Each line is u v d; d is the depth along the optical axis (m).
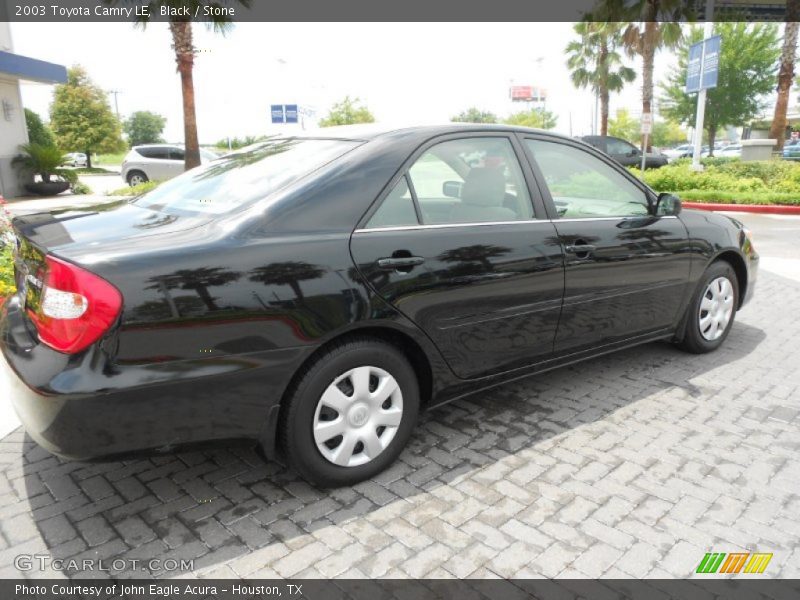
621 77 32.12
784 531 2.59
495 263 3.12
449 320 3.00
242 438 2.55
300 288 2.54
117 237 2.50
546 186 3.50
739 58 39.38
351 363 2.74
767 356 4.63
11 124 19.02
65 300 2.22
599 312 3.67
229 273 2.41
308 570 2.35
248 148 3.59
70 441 2.24
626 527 2.61
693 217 4.33
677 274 4.09
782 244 9.59
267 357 2.49
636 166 22.55
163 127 84.69
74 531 2.56
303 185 2.75
